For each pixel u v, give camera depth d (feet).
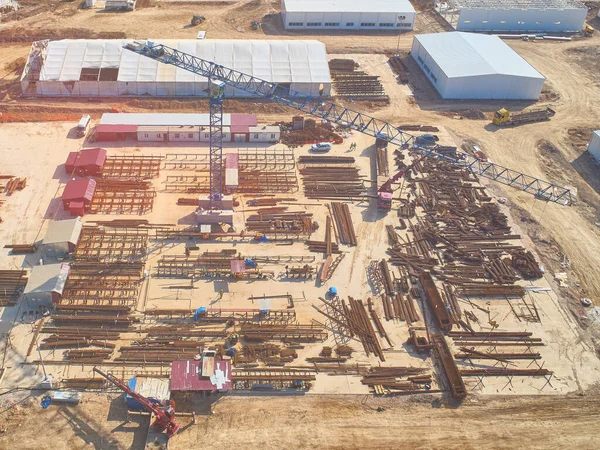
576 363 211.41
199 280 233.96
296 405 189.47
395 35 476.54
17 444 172.04
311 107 361.51
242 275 236.02
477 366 207.62
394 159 320.09
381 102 378.12
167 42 371.76
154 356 200.44
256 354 204.54
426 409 191.72
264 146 323.98
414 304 230.68
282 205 280.31
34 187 276.41
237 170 289.94
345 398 192.95
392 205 285.23
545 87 413.59
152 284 229.86
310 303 227.61
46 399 183.32
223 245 252.62
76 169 286.25
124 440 175.22
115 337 206.39
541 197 279.90
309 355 206.49
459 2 501.56
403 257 252.42
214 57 367.45
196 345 205.46
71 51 358.84
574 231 278.26
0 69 375.45
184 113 341.00
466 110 376.07
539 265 254.06
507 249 262.26
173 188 285.02
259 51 375.66
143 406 181.98
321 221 271.90
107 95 354.95
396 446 179.63
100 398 186.29
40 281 215.92
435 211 283.38
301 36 459.32
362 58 434.30
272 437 179.32
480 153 329.93
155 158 304.91
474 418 189.78
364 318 221.87
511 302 235.20
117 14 476.54
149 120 321.11
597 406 196.34
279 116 352.08
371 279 240.94
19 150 301.22
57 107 338.95
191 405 186.50
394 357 208.33
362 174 307.58
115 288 225.35
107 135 311.88
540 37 492.13
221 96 245.86
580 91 412.16
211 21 474.90
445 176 310.04
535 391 199.93
